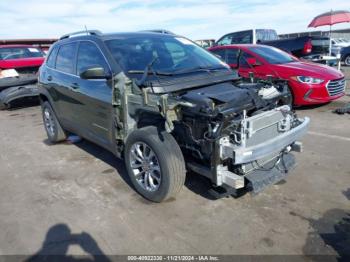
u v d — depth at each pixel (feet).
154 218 10.34
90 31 14.60
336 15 39.14
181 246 8.95
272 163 11.32
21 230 10.09
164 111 9.50
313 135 17.75
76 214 10.85
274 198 11.14
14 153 17.71
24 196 12.39
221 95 10.05
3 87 30.76
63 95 15.74
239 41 42.57
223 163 9.87
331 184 11.94
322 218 9.87
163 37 14.70
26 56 34.65
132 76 11.60
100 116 13.14
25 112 29.91
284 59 25.27
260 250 8.61
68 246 9.20
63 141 19.04
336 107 23.99
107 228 9.95
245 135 9.23
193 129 9.93
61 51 16.40
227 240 9.08
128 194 12.02
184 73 12.09
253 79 12.99
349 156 14.46
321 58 38.04
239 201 11.04
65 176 14.02
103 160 15.64
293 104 23.02
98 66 12.74
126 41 13.50
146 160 11.16
